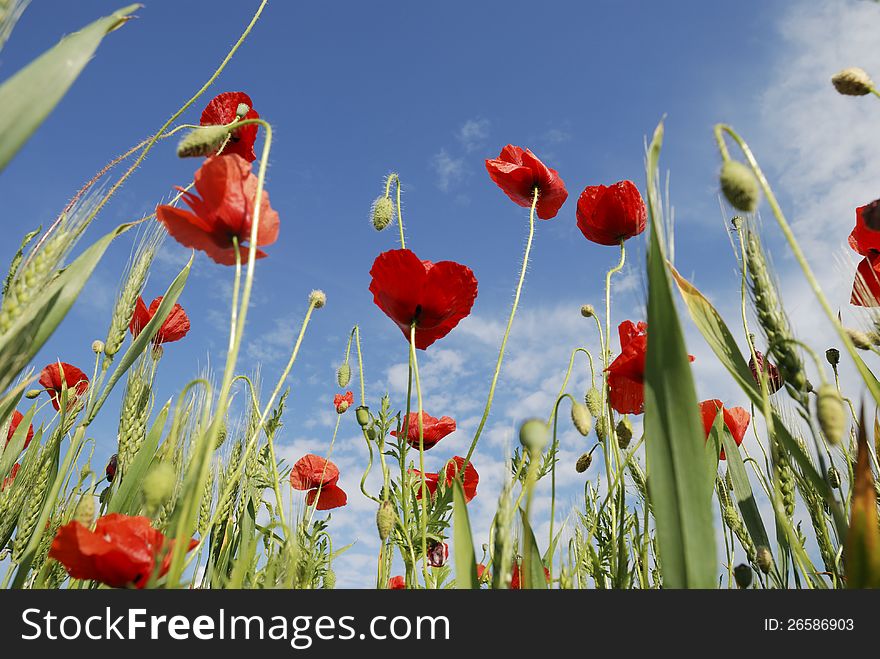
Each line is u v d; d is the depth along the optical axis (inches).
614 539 13.4
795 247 8.2
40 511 15.1
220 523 15.6
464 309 15.7
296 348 14.5
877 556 8.0
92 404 15.3
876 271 12.6
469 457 14.5
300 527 14.4
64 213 11.4
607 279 16.0
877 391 10.2
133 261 16.6
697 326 11.2
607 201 17.1
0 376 11.3
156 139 14.0
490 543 14.0
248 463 17.4
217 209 9.9
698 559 8.3
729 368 10.6
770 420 10.0
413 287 14.9
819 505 12.4
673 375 8.5
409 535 14.2
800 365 9.7
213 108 16.9
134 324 19.5
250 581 10.9
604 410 14.1
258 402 17.7
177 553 7.8
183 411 14.2
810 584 10.2
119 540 9.6
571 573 12.6
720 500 15.4
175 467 13.9
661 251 8.4
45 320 12.3
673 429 8.6
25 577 13.3
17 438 17.7
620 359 13.2
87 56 9.4
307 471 21.7
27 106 8.7
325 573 14.8
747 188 8.0
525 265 15.8
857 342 11.2
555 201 19.9
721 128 8.8
